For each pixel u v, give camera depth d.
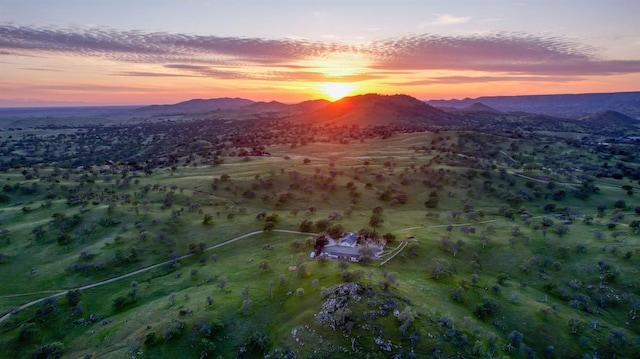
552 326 90.38
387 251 124.31
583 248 123.38
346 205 191.00
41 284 115.31
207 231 151.00
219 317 89.31
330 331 80.25
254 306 94.06
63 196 189.38
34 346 90.19
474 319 90.12
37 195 191.12
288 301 95.00
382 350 75.00
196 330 85.19
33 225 150.12
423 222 162.25
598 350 84.88
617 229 139.62
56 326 97.31
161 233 144.00
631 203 192.25
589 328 90.56
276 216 160.62
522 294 104.25
